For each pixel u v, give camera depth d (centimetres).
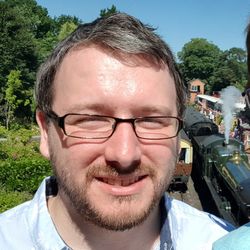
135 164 30
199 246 39
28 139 316
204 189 266
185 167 258
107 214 30
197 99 882
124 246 35
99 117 30
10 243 35
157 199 32
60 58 32
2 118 556
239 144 248
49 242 35
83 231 34
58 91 31
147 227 36
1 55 617
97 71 30
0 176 223
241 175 195
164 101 31
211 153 248
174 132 32
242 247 31
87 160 30
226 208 202
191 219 42
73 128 30
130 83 30
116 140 29
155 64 31
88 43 30
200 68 1566
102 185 30
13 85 540
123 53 30
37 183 226
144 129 31
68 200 34
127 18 31
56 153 32
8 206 171
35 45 654
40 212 36
